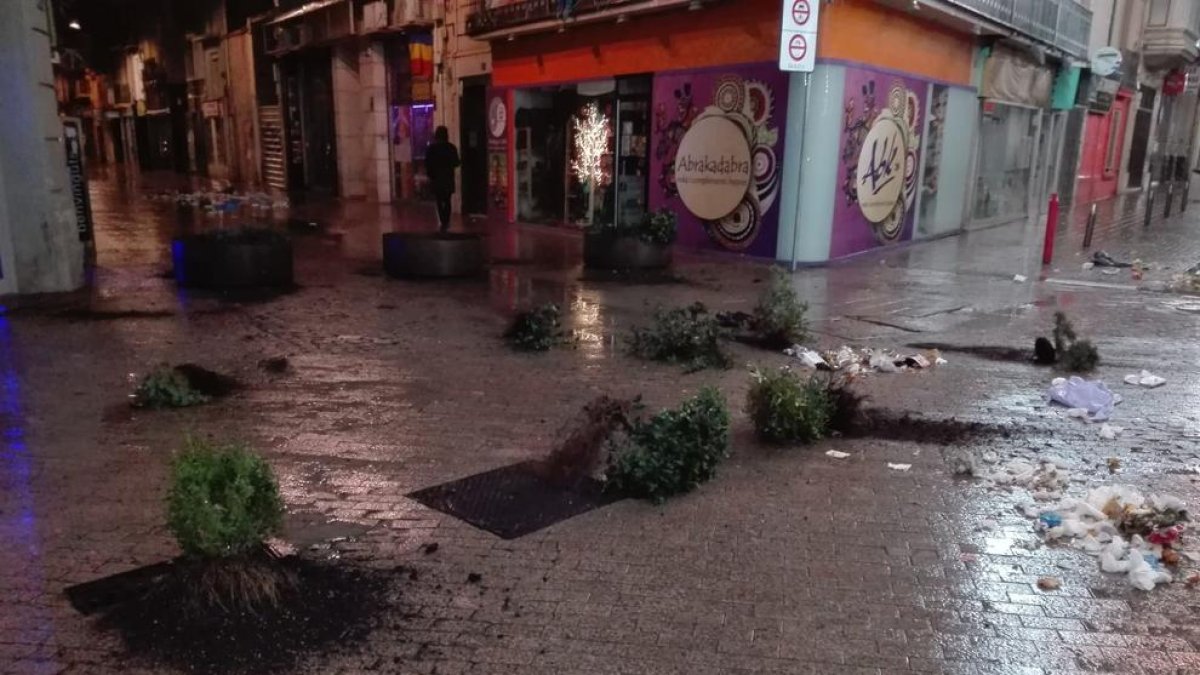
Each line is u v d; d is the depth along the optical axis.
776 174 12.86
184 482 3.38
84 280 10.55
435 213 20.67
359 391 6.39
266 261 10.34
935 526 4.20
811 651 3.18
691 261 13.19
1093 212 15.00
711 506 4.42
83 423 5.61
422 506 4.39
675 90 14.12
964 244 15.77
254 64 30.97
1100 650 3.20
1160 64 29.92
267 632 3.23
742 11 12.82
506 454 5.14
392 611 3.40
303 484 4.66
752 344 7.98
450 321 8.77
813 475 4.83
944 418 5.86
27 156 9.46
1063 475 4.77
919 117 15.12
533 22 16.09
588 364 7.20
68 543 3.94
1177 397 6.38
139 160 47.31
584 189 16.59
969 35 16.42
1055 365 7.30
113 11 46.94
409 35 22.25
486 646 3.18
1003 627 3.35
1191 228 18.78
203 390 6.28
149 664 3.04
